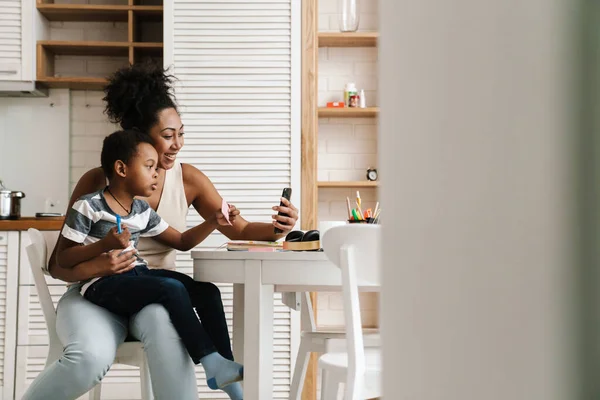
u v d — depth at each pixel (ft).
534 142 0.64
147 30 13.94
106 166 7.28
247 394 6.27
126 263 6.86
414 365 0.92
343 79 14.15
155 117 8.04
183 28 12.17
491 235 0.71
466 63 0.76
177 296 6.57
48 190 13.75
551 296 0.62
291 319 11.86
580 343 0.59
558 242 0.61
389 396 1.03
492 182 0.71
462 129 0.77
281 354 11.85
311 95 12.19
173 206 8.31
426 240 0.88
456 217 0.79
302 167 12.14
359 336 5.68
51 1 13.75
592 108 0.59
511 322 0.68
